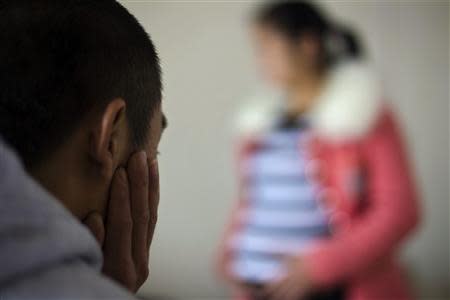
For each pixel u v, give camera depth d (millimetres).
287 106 2080
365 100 1976
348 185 1986
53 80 580
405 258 3295
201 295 3299
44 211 456
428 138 3354
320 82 2039
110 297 466
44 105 575
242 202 2168
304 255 1973
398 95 3355
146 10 3285
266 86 3287
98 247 503
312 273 1951
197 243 3307
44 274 453
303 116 2047
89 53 595
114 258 651
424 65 3363
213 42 3312
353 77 2006
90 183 603
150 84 652
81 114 586
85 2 619
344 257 1938
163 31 3301
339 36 2109
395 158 1986
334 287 1974
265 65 2107
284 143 2057
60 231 458
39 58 580
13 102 573
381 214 1956
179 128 3311
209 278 3301
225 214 3307
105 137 594
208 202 3312
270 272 2027
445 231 3330
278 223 2041
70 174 590
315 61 2045
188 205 3311
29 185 460
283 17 2043
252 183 2115
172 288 3295
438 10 3359
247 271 2076
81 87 587
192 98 3314
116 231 643
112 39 613
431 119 3361
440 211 3344
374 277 1977
